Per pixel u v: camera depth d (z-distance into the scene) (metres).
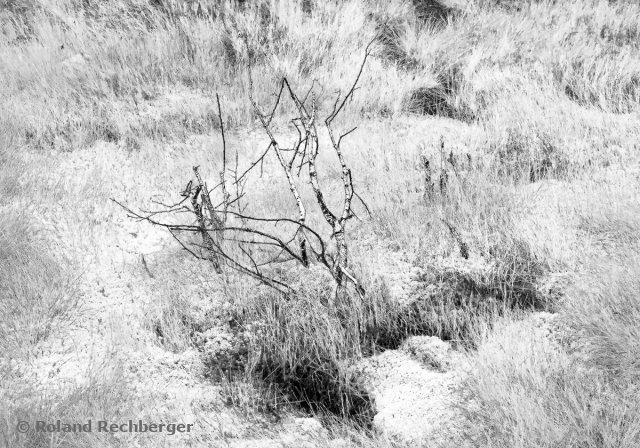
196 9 8.23
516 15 8.58
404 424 3.48
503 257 4.72
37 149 6.34
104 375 3.71
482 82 7.41
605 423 3.16
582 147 6.11
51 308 4.23
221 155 6.24
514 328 3.94
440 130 6.74
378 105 7.15
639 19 8.62
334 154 6.16
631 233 4.65
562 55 7.65
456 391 3.63
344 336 4.16
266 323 4.25
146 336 4.19
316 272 4.62
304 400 3.82
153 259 4.94
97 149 6.36
